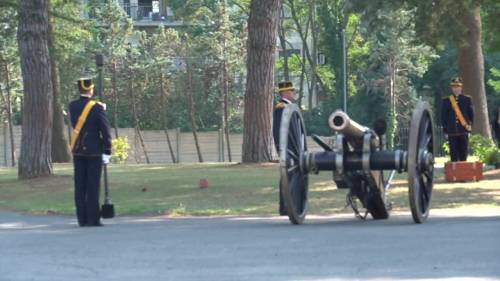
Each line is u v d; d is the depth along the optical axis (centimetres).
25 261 3155
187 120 17638
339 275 2723
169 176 7481
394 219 4366
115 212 5106
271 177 7056
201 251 3300
